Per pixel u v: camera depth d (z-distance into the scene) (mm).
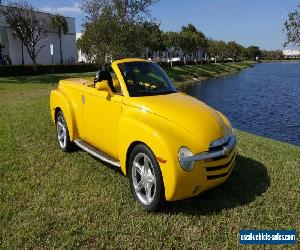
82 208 4980
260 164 6840
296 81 59875
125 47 27641
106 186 5691
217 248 4152
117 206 5020
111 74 6207
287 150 8547
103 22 27141
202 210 4973
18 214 4801
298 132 19234
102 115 6051
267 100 33656
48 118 10703
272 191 5566
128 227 4512
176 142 4609
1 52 48812
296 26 11211
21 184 5746
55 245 4133
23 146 7773
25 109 12648
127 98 5555
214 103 31609
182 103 5430
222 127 5230
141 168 5059
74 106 6969
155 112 5141
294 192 5574
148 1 27453
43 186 5703
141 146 4902
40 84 29719
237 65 126188
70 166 6574
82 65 49125
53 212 4867
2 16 47719
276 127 20625
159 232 4398
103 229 4430
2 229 4449
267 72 93250
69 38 63688
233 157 5180
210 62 108875
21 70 39906
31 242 4191
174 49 82562
